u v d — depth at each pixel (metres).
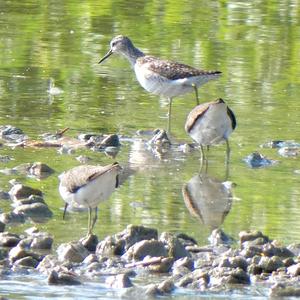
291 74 21.53
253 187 14.66
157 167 15.59
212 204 13.77
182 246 11.69
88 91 19.97
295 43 24.19
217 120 15.85
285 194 14.31
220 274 10.98
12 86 19.92
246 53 23.05
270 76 21.31
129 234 11.98
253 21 26.36
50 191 14.02
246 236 12.16
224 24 25.95
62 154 16.06
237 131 17.66
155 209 13.47
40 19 25.92
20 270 10.98
